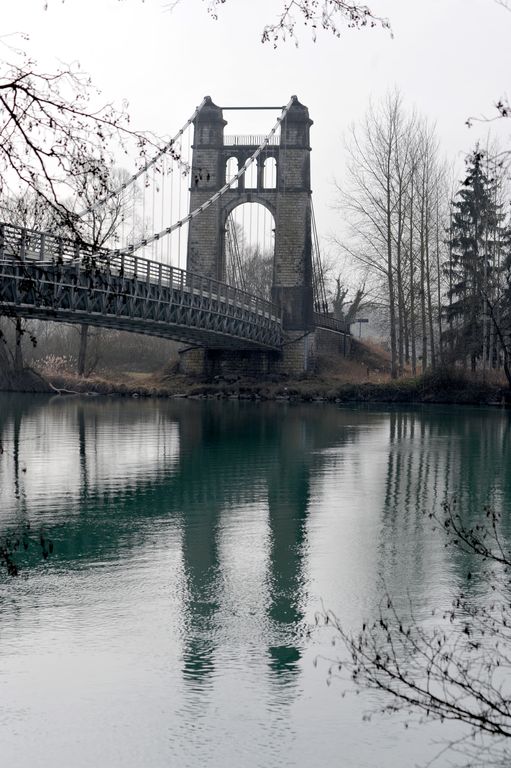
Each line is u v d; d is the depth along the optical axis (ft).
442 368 217.97
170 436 130.82
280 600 50.62
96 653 42.63
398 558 59.52
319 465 101.19
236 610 48.83
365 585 53.47
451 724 35.63
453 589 52.60
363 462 103.96
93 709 37.04
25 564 56.85
